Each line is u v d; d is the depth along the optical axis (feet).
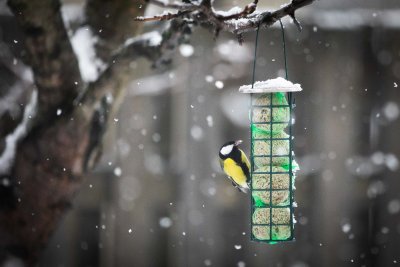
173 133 48.96
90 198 48.44
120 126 48.52
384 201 49.39
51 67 29.27
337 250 49.19
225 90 48.65
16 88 36.88
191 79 48.73
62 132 29.84
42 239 31.60
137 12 31.32
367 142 49.60
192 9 17.99
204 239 48.60
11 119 35.45
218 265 48.60
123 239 48.62
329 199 49.29
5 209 30.60
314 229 49.24
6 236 31.01
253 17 20.80
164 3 17.44
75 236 48.55
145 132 48.80
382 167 49.49
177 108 48.96
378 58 49.42
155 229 48.73
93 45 30.94
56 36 29.09
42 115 30.09
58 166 30.22
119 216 48.55
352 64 49.32
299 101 49.21
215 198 48.62
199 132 48.75
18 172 30.42
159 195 48.83
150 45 29.48
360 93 49.55
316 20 49.03
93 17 31.42
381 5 50.42
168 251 48.65
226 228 48.65
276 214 25.25
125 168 48.62
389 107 49.29
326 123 49.44
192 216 48.65
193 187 48.73
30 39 28.89
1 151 34.73
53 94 29.81
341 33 49.14
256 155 25.45
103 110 30.42
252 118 25.59
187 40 29.37
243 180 26.09
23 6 28.17
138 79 48.70
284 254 49.06
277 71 48.55
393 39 49.32
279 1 48.14
